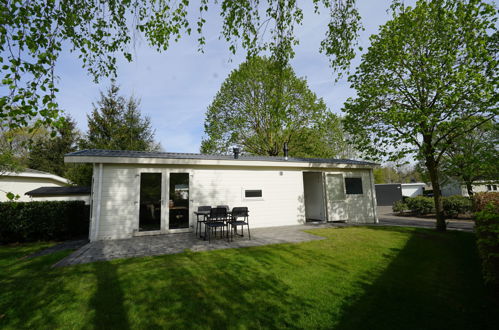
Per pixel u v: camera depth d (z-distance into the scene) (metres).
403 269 4.21
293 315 2.76
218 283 3.62
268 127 16.84
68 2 3.84
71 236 8.05
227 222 6.85
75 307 2.92
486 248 3.20
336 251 5.38
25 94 2.69
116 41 4.80
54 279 3.77
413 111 7.34
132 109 18.03
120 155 7.43
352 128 9.16
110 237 7.13
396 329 2.48
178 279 3.76
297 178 10.24
